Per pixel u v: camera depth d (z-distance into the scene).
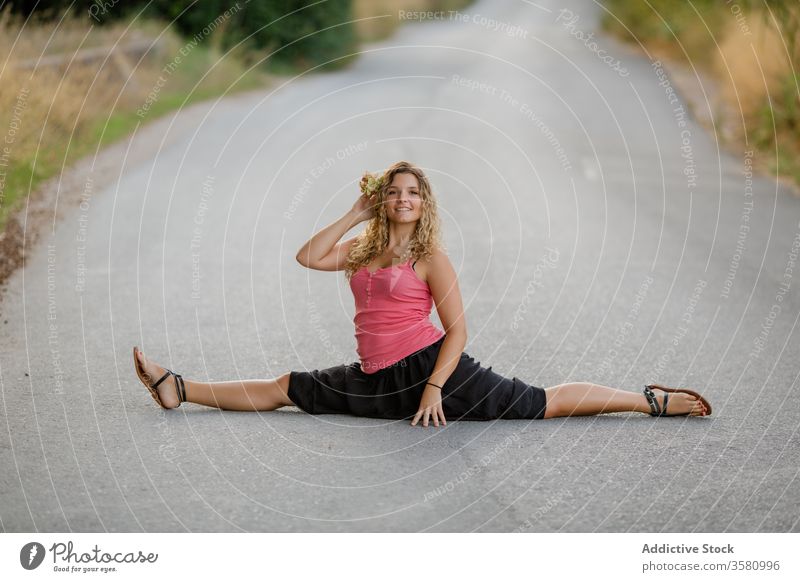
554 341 7.66
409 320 5.71
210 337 7.61
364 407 5.84
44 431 5.55
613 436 5.63
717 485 4.98
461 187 14.58
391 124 20.67
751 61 21.02
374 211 5.80
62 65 17.80
